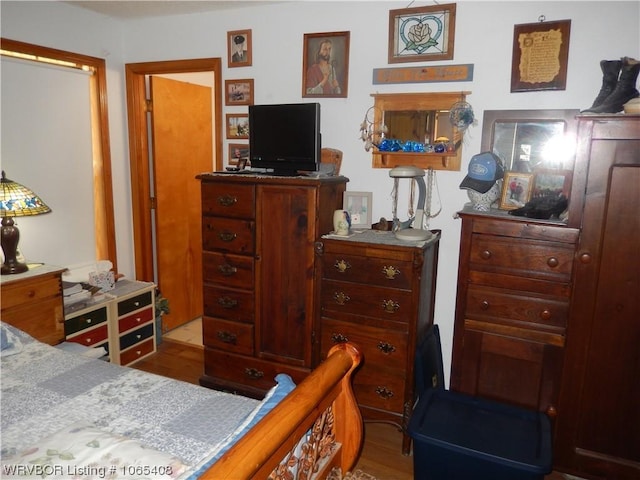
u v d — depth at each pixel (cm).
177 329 375
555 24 218
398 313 218
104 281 295
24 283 225
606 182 180
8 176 262
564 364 198
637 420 190
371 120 263
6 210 226
